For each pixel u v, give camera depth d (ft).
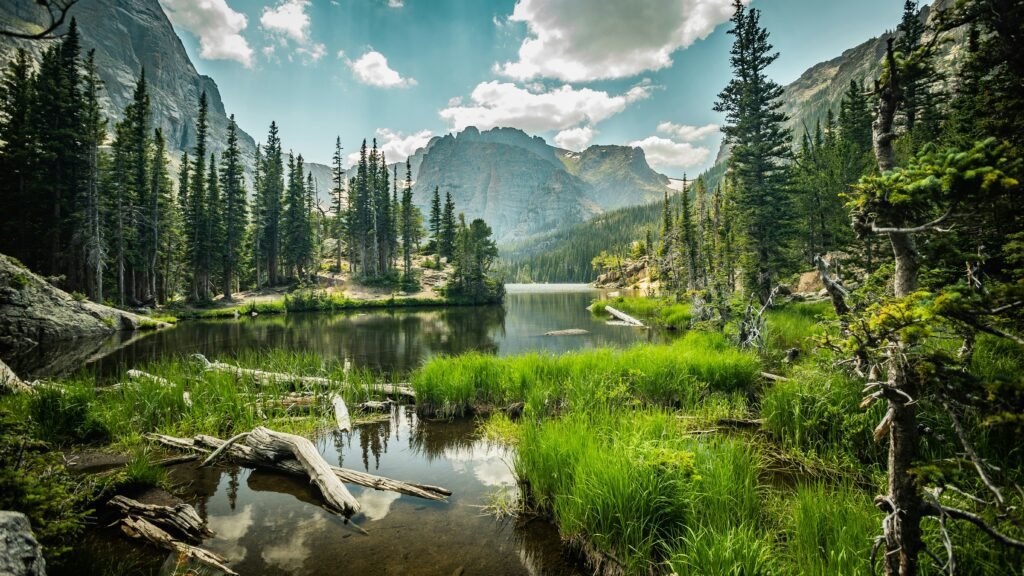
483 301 204.44
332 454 26.66
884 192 9.10
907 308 8.39
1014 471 15.15
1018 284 6.97
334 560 15.75
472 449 27.22
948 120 57.11
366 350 69.97
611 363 38.19
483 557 15.88
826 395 24.16
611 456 18.11
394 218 245.24
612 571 14.64
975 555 11.23
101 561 15.47
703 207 192.13
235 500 20.63
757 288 82.17
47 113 120.16
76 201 120.57
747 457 19.17
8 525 10.77
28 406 28.17
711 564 12.38
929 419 19.40
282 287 197.47
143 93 144.66
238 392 36.55
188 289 170.09
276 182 199.31
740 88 96.02
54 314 84.38
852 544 12.79
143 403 31.99
